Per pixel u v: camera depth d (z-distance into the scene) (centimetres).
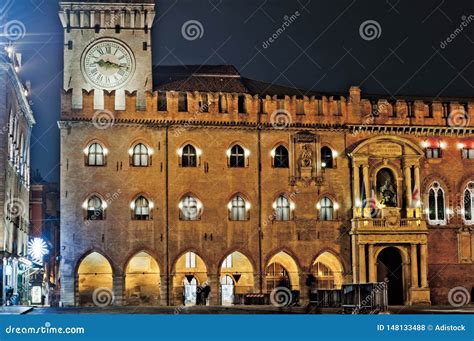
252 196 7962
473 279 8131
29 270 9119
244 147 8012
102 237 7706
